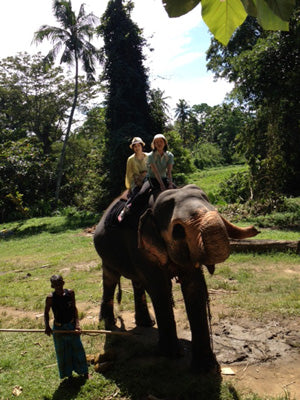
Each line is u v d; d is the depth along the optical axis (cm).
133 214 466
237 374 419
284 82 1688
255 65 1705
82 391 405
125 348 500
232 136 5841
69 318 429
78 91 3603
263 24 145
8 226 2342
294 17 1563
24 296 802
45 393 406
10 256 1421
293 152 2064
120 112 2602
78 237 1673
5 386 428
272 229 1392
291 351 464
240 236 377
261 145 2192
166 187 449
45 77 3591
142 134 2505
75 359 425
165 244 399
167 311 447
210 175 4188
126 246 494
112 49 2630
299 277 771
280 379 406
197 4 152
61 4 2631
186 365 437
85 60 2820
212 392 383
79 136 3794
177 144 3291
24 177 2744
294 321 548
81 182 3231
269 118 1948
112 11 2638
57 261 1168
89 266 1054
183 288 412
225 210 1797
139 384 409
